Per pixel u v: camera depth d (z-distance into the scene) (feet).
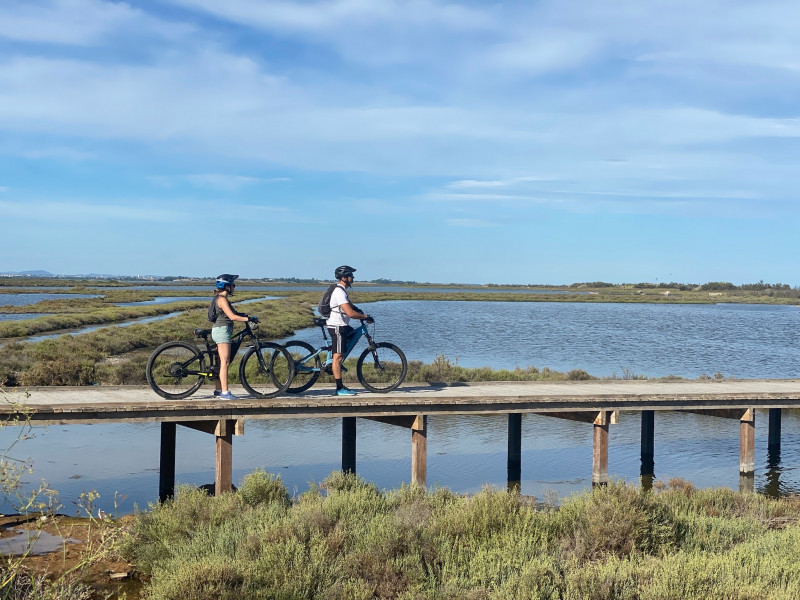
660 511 29.91
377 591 23.50
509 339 196.24
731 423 75.46
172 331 178.19
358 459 55.36
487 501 30.78
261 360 44.65
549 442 64.13
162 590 22.71
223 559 24.86
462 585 23.08
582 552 26.89
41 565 27.81
